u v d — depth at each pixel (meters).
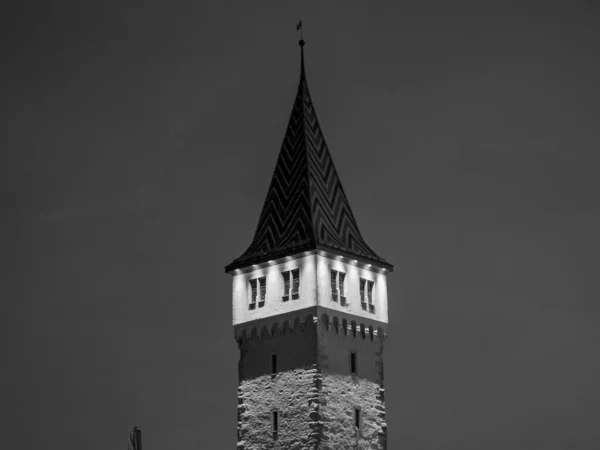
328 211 94.69
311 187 94.62
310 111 101.06
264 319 91.00
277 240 93.19
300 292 88.81
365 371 90.69
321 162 98.31
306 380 86.31
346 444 86.56
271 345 90.31
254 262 92.56
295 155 98.19
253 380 90.88
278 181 98.56
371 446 88.94
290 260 90.56
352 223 97.06
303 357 87.25
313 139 99.12
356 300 91.62
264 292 92.50
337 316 88.94
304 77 102.69
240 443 90.12
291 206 94.88
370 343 92.19
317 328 86.81
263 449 88.25
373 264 94.00
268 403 88.94
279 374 88.81
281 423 87.44
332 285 89.81
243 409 90.88
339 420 86.56
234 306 94.25
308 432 85.06
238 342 93.19
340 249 90.44
